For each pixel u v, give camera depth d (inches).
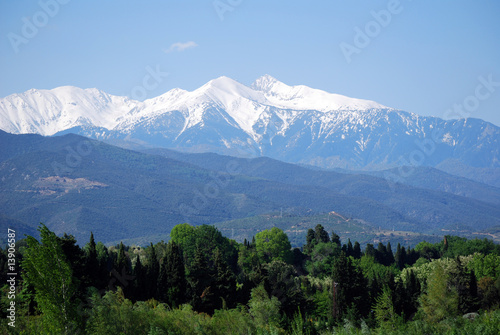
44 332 3754.9
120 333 3988.7
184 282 5748.0
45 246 3841.0
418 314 5713.6
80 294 4658.0
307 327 5128.0
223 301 5546.3
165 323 4244.6
